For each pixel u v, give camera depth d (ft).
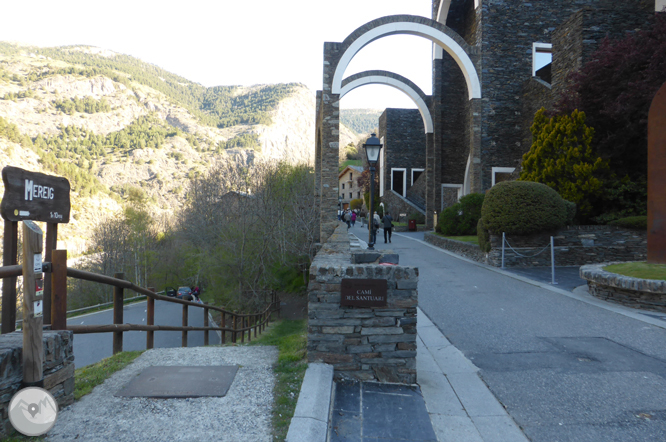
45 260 11.59
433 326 20.42
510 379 13.98
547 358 15.93
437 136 80.74
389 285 12.89
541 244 39.99
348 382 12.69
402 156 122.42
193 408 10.37
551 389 13.19
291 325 61.57
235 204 108.47
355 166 220.02
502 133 69.00
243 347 16.44
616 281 23.94
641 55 40.19
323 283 12.98
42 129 498.28
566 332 19.30
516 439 10.36
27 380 9.22
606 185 43.39
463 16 81.71
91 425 9.49
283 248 93.81
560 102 47.37
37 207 10.76
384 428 10.28
